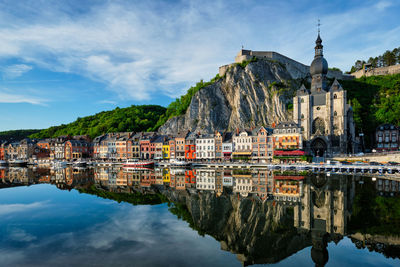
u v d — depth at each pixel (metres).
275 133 96.12
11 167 114.06
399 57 170.25
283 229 27.94
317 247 23.00
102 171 86.81
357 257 21.22
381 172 64.88
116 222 30.41
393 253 21.53
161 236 26.06
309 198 40.47
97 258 21.22
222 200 40.88
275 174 67.25
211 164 90.88
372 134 121.25
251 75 153.00
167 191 48.78
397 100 125.94
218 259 21.03
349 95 144.12
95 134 165.75
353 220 30.03
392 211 32.78
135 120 180.62
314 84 121.00
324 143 103.88
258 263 20.25
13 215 33.50
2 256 21.62
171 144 115.69
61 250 22.75
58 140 141.50
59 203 39.94
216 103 155.25
